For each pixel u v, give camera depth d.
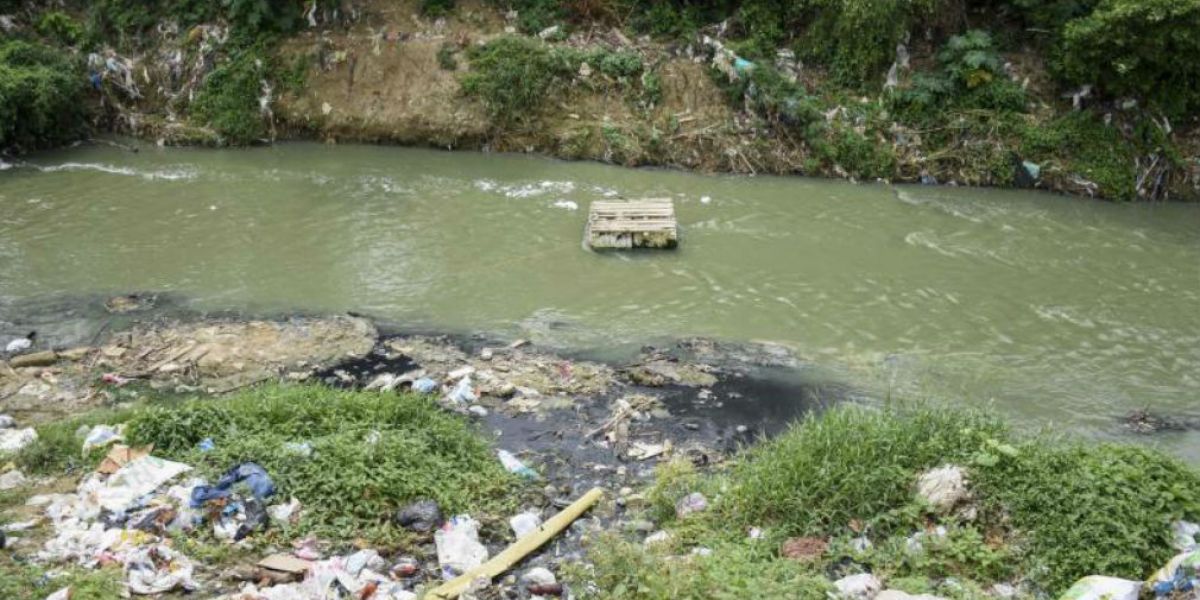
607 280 10.83
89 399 7.93
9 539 5.51
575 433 7.61
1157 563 5.39
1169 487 5.86
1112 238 12.66
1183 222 13.42
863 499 6.04
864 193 14.42
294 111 16.62
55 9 17.86
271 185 14.12
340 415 7.17
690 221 12.89
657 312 10.01
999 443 6.28
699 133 15.55
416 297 10.27
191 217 12.66
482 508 6.38
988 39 15.38
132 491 6.05
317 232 12.18
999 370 8.84
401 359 8.83
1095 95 15.16
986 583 5.41
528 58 16.23
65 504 5.95
